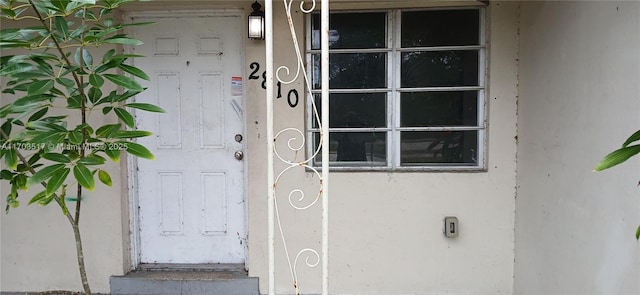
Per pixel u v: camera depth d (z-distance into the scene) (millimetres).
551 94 2350
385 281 2953
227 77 3000
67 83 1726
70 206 3002
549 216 2375
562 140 2234
